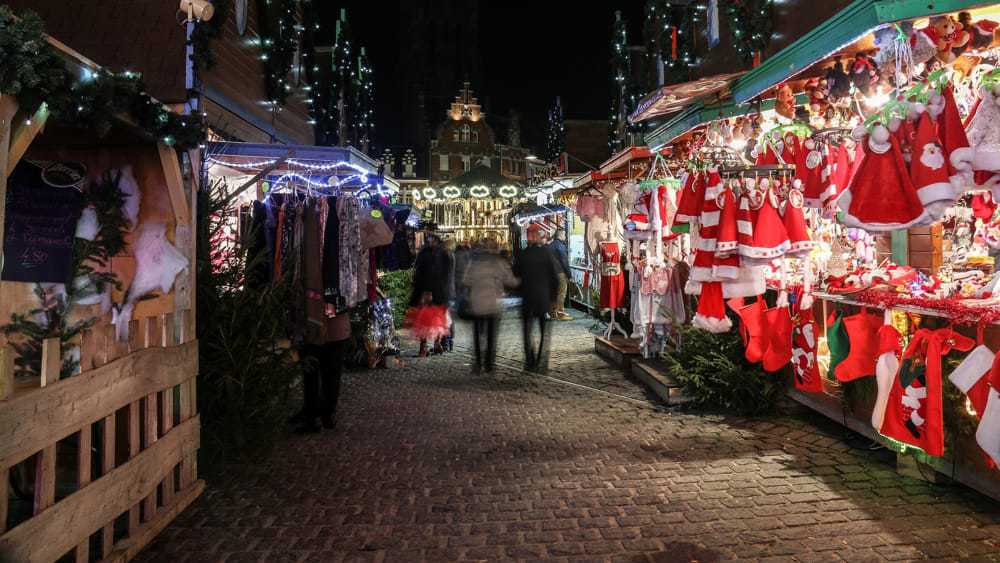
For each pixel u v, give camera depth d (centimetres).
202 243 488
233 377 473
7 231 429
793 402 650
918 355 399
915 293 437
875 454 488
